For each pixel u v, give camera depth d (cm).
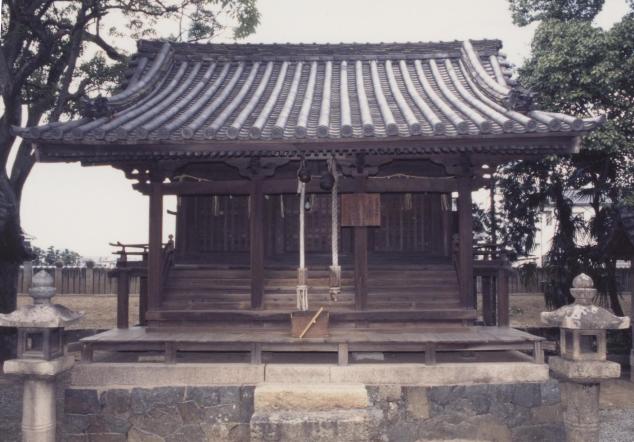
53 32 1620
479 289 2173
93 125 772
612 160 1428
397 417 742
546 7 1603
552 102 1396
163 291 898
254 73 1106
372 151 807
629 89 1355
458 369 754
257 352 760
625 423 984
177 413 740
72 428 737
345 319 846
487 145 757
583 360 628
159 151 771
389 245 976
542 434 743
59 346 678
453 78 1052
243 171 865
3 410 1020
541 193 1570
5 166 1463
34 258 1445
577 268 1471
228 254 991
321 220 977
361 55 1164
